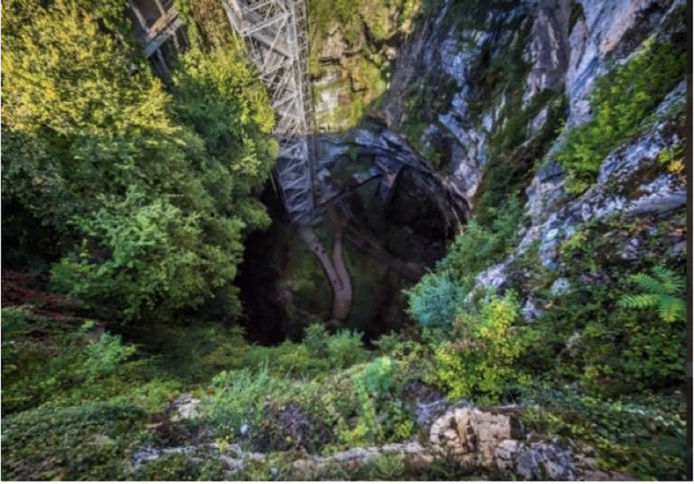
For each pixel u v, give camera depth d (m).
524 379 3.16
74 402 3.48
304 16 11.68
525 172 7.42
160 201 5.84
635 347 2.95
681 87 3.94
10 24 5.16
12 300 4.27
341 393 3.50
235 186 9.80
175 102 7.99
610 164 4.43
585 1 6.87
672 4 4.84
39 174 4.71
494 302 3.60
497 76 9.69
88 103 5.77
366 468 2.45
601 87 5.37
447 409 3.05
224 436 3.03
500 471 2.34
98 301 5.27
